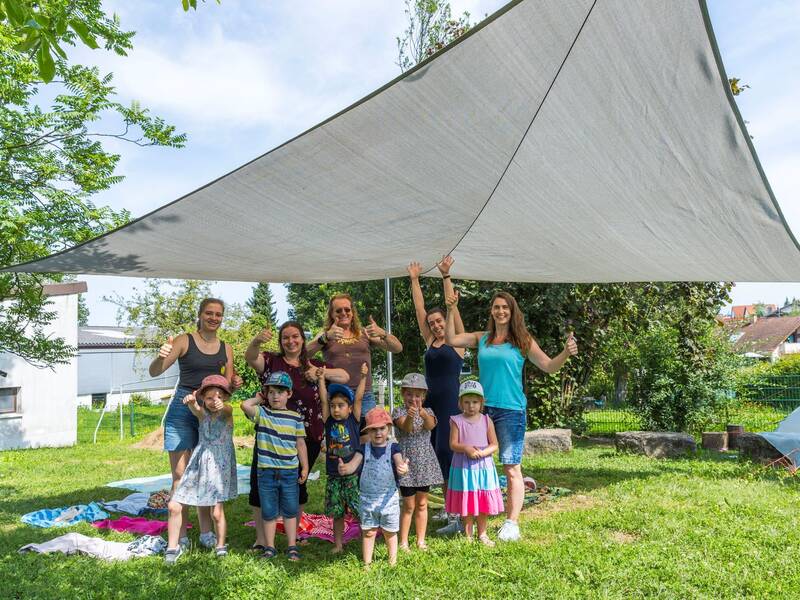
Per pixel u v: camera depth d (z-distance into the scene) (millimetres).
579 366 12258
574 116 4090
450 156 4371
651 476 7480
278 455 4617
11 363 14766
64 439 15492
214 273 6703
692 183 4527
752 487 6629
